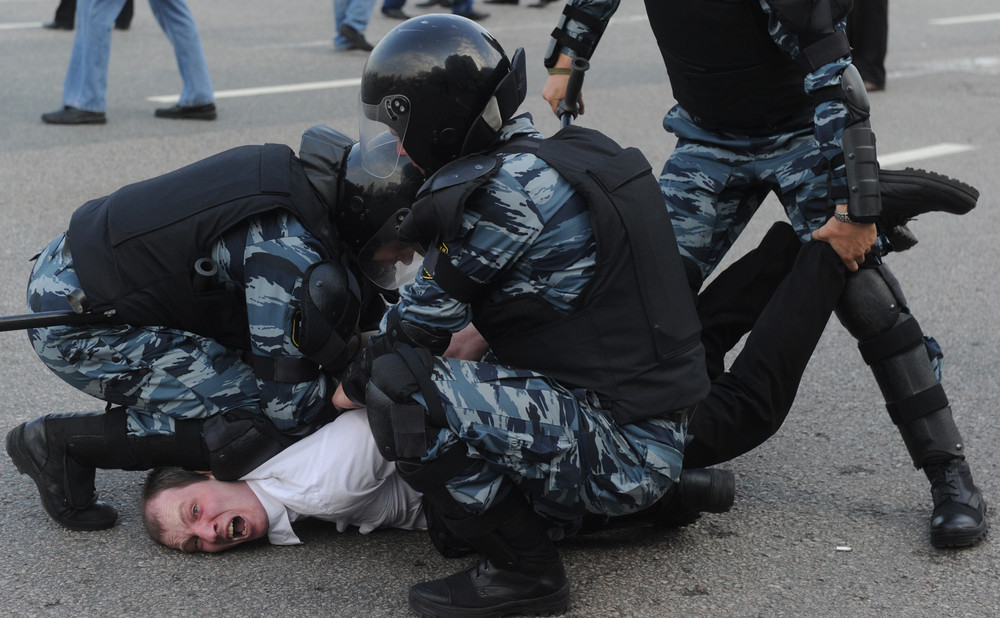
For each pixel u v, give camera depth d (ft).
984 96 25.44
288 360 8.14
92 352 8.37
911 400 8.80
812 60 7.98
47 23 31.12
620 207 7.16
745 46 8.40
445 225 6.89
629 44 31.04
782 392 8.41
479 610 7.55
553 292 7.21
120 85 24.26
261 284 8.00
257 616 7.61
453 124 7.29
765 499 9.37
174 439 8.40
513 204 6.98
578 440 7.24
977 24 35.83
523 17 34.96
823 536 8.77
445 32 7.31
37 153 19.19
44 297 8.40
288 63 27.14
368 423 7.98
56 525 8.74
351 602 7.81
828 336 13.17
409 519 8.78
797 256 8.55
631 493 7.39
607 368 7.27
